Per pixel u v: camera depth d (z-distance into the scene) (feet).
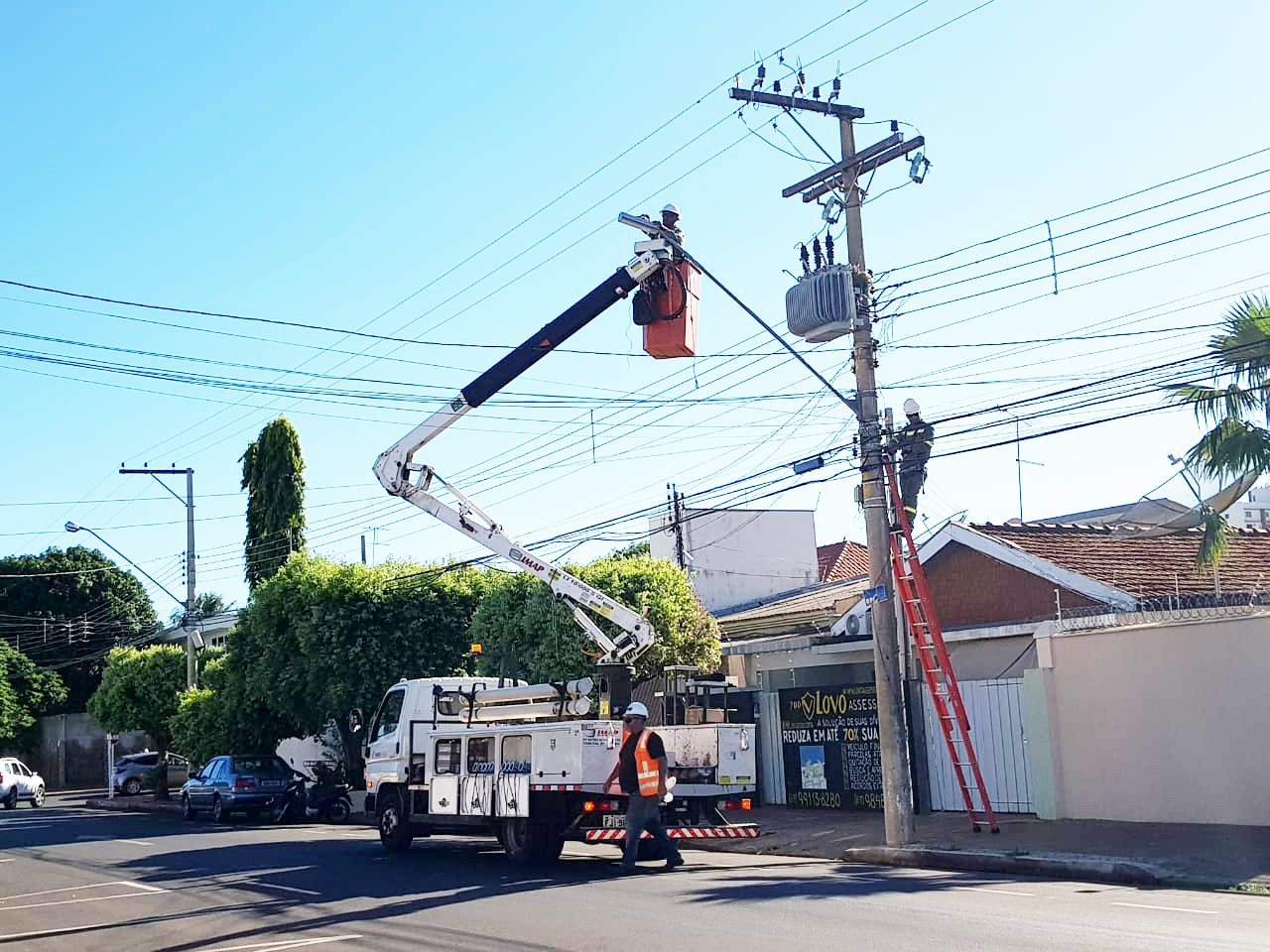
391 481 59.77
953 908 35.68
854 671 84.17
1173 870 41.29
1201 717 52.60
